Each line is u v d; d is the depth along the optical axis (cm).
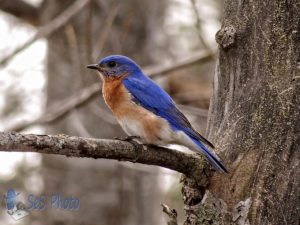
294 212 812
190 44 1847
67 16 1473
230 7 892
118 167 1537
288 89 834
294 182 816
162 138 1026
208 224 839
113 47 1567
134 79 1092
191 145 1001
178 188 1579
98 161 1534
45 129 1592
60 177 1516
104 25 1573
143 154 838
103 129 1547
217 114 902
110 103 1088
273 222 814
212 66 1795
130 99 1053
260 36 860
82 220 1496
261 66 855
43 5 1689
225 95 892
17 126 1447
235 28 877
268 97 843
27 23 1748
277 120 833
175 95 1697
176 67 1506
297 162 819
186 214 867
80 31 1569
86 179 1522
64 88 1602
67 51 1605
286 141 824
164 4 1719
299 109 827
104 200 1519
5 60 1466
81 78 1452
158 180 1596
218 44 906
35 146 745
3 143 725
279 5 851
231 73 884
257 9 867
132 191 1541
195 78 1777
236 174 842
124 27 1552
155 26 1661
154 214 1574
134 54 1619
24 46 1471
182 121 1016
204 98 1684
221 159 859
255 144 841
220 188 847
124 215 1526
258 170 830
